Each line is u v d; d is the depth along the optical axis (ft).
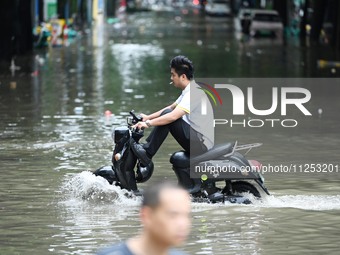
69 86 188.14
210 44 357.82
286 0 444.14
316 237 66.59
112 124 129.18
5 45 253.24
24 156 101.55
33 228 69.46
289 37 407.64
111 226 70.08
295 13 472.85
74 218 72.59
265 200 78.43
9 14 253.44
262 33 403.95
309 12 439.22
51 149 106.42
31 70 227.61
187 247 63.82
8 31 253.65
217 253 62.28
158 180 87.61
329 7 364.58
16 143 111.14
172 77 78.33
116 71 228.22
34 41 305.32
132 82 198.39
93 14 554.87
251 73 223.51
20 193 81.97
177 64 77.56
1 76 210.79
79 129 123.85
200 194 77.51
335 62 253.24
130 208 76.18
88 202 78.43
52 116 138.41
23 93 173.47
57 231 68.49
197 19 654.53
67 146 108.68
